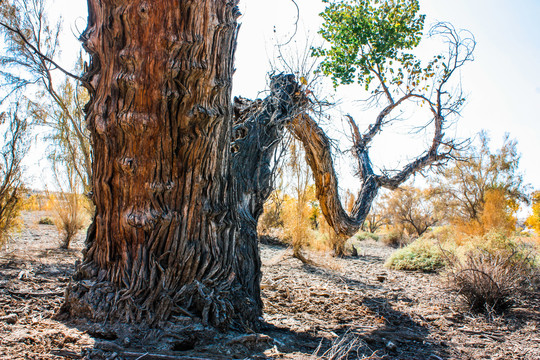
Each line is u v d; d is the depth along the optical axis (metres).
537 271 7.97
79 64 9.23
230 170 3.91
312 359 3.19
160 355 2.86
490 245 8.80
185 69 3.07
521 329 5.09
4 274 5.67
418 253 11.12
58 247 9.80
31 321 3.39
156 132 3.19
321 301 5.95
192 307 3.43
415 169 7.50
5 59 6.95
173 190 3.37
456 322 5.36
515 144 16.72
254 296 4.21
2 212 7.89
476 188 16.53
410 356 3.83
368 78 7.93
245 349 3.29
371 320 5.10
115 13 3.05
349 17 7.65
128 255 3.37
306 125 5.68
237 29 3.62
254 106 5.23
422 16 7.68
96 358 2.78
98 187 3.45
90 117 3.36
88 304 3.32
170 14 2.99
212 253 3.62
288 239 11.41
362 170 7.60
